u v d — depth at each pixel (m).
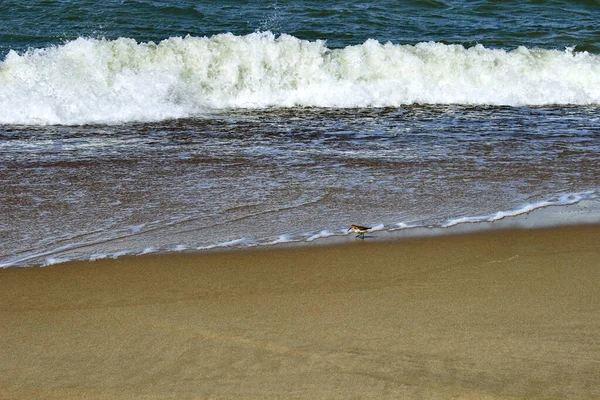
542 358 5.70
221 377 5.43
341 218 9.09
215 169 11.15
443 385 5.32
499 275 7.43
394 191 10.17
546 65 19.14
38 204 9.41
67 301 6.75
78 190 10.01
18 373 5.49
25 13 23.94
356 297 6.86
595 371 5.52
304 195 9.94
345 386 5.30
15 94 15.27
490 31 23.98
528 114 16.38
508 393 5.22
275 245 8.19
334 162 11.63
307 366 5.59
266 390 5.26
